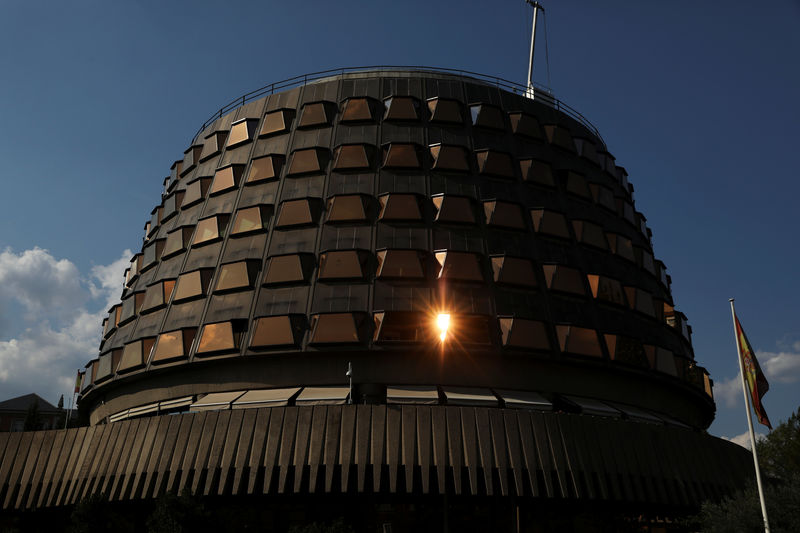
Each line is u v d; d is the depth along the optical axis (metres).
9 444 37.34
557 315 41.16
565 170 48.00
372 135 45.72
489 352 38.75
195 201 47.47
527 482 33.12
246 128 48.62
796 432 61.88
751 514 28.95
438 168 44.22
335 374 38.34
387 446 32.62
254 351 38.62
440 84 49.16
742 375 29.89
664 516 38.06
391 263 40.00
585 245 45.44
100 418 47.44
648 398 43.56
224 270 41.78
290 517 32.75
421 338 38.28
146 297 44.97
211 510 30.61
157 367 41.03
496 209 43.19
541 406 37.19
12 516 37.56
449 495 33.06
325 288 39.75
